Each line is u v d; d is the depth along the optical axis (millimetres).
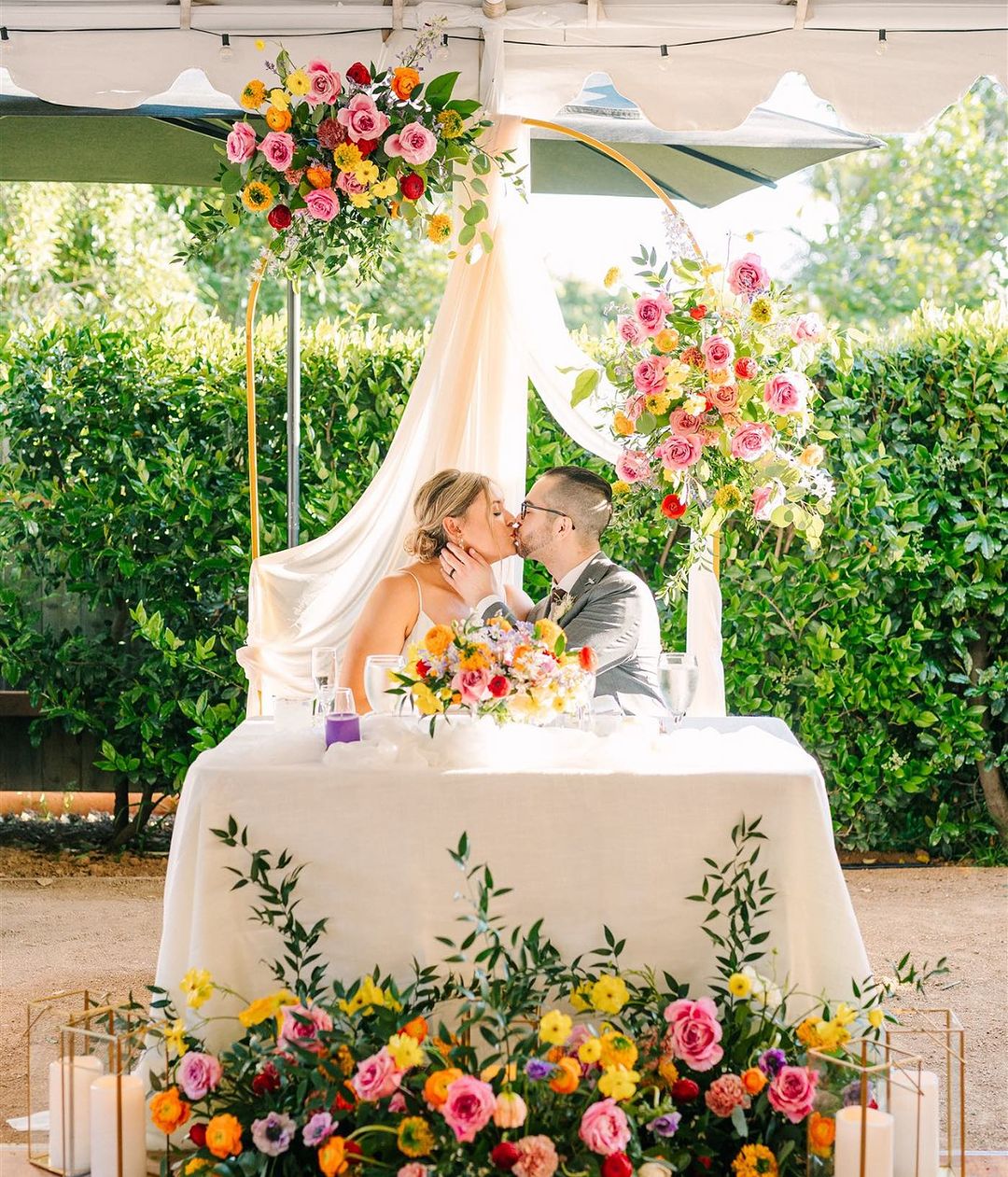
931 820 5176
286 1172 2330
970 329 5020
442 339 3738
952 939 4184
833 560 5020
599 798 2545
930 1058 3166
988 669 5117
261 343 5086
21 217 9344
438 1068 2350
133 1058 2533
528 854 2541
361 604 3879
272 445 5082
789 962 2568
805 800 2551
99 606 5207
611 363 3406
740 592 5051
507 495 3803
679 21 3645
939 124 11797
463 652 2602
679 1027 2400
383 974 2551
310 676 3852
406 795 2537
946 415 5043
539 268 3791
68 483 5141
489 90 3650
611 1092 2264
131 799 5621
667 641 5027
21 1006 3510
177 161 4703
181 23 3604
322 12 3613
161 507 5035
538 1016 2510
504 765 2596
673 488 3426
